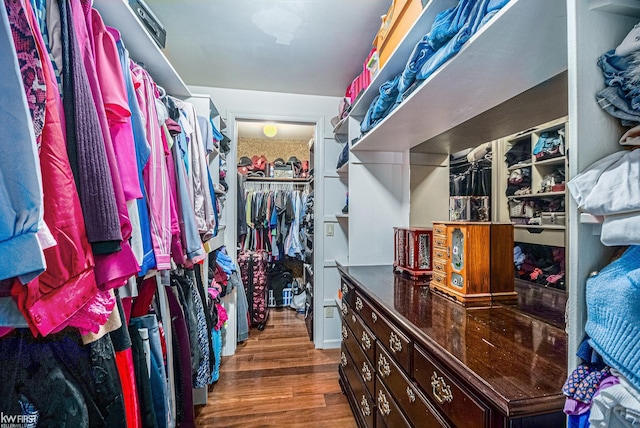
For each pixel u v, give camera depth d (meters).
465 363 0.65
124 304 0.94
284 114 2.59
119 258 0.64
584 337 0.48
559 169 0.99
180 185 1.14
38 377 0.64
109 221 0.59
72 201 0.54
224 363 2.28
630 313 0.40
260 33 1.71
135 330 0.97
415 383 0.90
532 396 0.54
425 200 1.84
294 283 3.69
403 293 1.27
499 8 0.70
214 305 1.96
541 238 1.08
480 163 1.35
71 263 0.53
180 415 1.28
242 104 2.54
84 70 0.61
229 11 1.52
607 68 0.48
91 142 0.59
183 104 1.43
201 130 1.67
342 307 1.98
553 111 1.00
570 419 0.48
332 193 2.67
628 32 0.50
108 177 0.61
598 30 0.49
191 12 1.53
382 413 1.15
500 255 1.10
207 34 1.72
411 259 1.58
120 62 0.81
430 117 1.39
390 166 2.17
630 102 0.46
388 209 2.17
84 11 0.68
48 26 0.56
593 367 0.47
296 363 2.29
